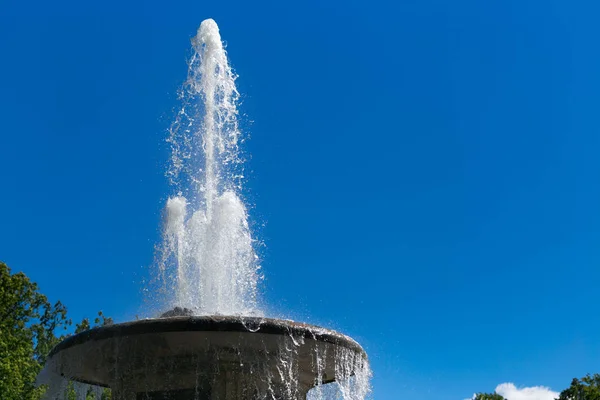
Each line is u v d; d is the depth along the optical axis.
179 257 10.23
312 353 8.02
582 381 41.66
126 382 8.16
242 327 7.44
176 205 10.54
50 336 33.88
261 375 7.90
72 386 9.73
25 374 28.47
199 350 7.66
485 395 49.31
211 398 7.68
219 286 10.01
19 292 30.52
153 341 7.56
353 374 8.73
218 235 10.15
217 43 12.20
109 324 7.68
